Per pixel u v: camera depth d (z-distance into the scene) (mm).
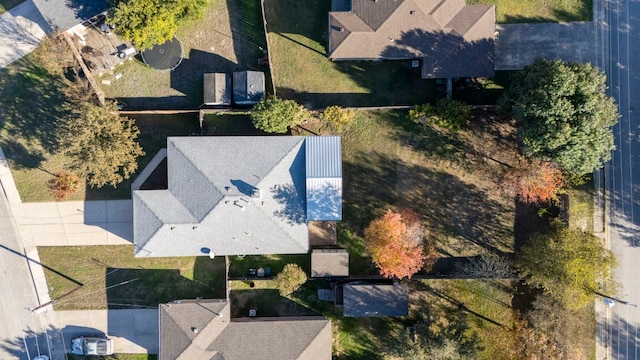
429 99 40781
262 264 41125
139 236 38625
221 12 40812
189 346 38688
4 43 40719
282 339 39344
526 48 40688
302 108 39188
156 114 40719
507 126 40625
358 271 40969
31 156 40906
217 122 40812
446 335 37469
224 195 37750
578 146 34406
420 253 37406
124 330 41625
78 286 41250
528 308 40656
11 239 41094
